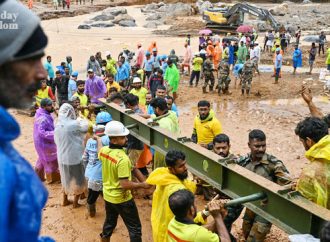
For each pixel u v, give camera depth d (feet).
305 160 33.83
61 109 24.48
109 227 20.39
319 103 54.44
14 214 3.36
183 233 12.45
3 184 3.18
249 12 108.27
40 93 44.50
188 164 18.52
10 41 3.59
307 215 11.96
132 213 19.56
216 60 74.84
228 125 44.11
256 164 17.78
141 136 23.20
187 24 137.39
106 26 138.62
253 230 17.92
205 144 24.88
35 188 3.59
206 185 25.58
